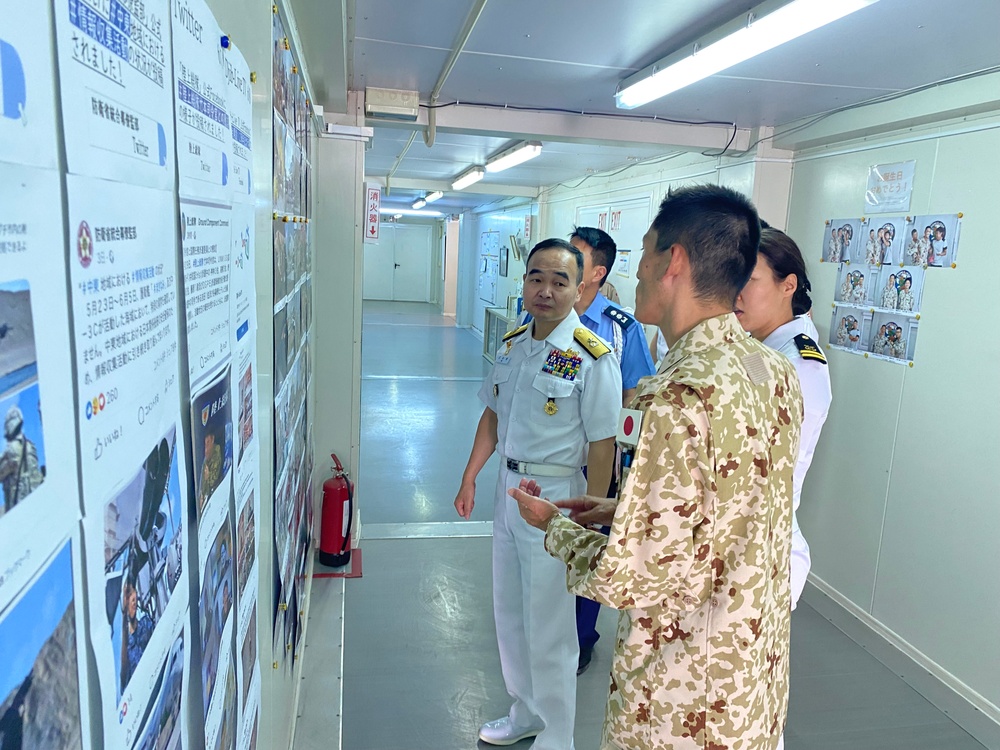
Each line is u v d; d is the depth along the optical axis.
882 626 2.78
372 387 7.00
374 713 2.17
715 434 0.94
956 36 1.97
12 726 0.27
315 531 3.14
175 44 0.50
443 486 4.25
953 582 2.45
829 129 2.98
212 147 0.63
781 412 1.05
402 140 4.90
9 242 0.26
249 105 0.87
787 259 1.61
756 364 1.03
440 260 16.20
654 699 1.05
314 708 2.07
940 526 2.52
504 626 1.98
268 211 1.07
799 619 2.90
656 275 1.07
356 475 3.24
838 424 3.06
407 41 2.32
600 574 0.97
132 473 0.42
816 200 3.22
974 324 2.38
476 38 2.27
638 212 5.04
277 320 1.25
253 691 0.97
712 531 0.96
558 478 1.82
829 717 2.26
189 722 0.58
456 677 2.37
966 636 2.39
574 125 3.33
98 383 0.36
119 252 0.39
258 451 0.99
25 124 0.27
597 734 2.13
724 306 1.05
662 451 0.93
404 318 13.52
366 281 17.98
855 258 2.96
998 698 2.26
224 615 0.72
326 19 1.72
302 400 2.07
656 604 1.02
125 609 0.41
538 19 2.04
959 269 2.44
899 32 1.97
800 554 1.59
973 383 2.39
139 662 0.44
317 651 2.37
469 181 6.89
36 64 0.28
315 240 2.91
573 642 1.84
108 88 0.37
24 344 0.28
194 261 0.57
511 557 1.93
